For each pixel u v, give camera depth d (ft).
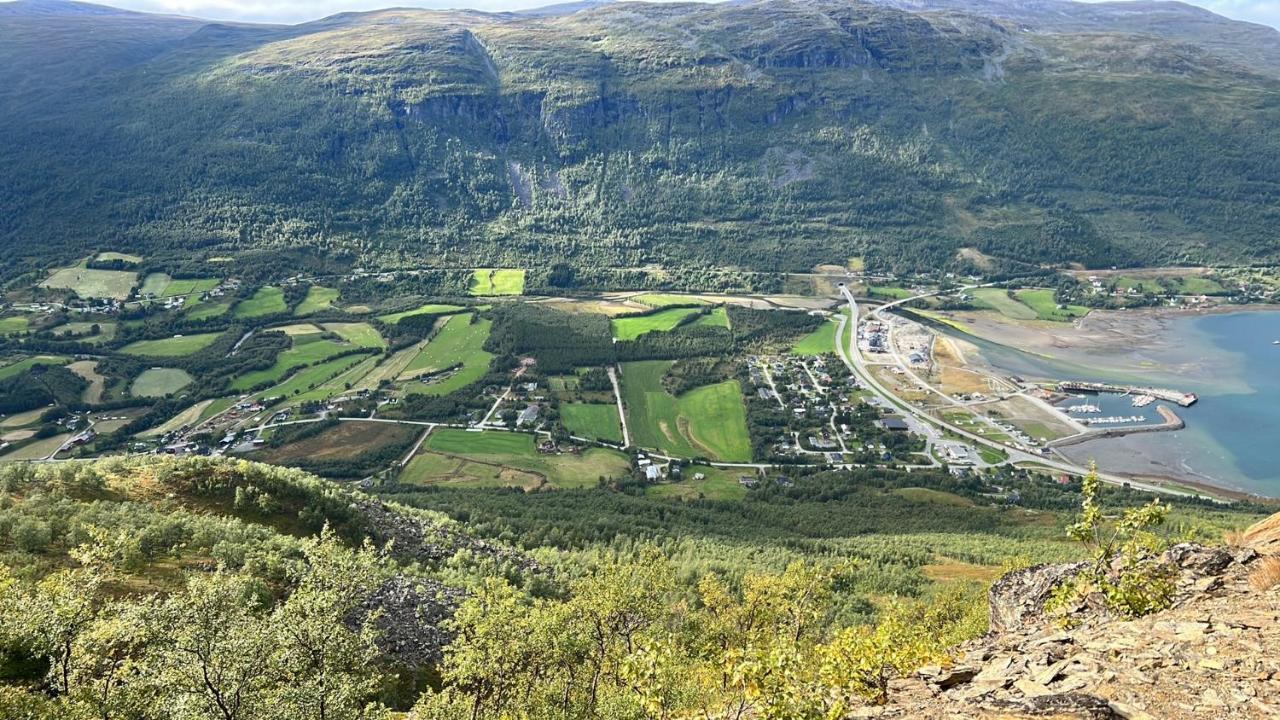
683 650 177.88
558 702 143.95
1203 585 91.71
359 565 127.44
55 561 174.50
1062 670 73.41
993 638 104.63
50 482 227.61
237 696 102.63
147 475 252.01
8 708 104.99
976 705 69.56
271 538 214.48
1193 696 62.64
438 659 186.50
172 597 111.45
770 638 192.54
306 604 114.93
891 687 82.84
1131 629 79.61
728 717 98.53
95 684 113.60
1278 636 69.62
